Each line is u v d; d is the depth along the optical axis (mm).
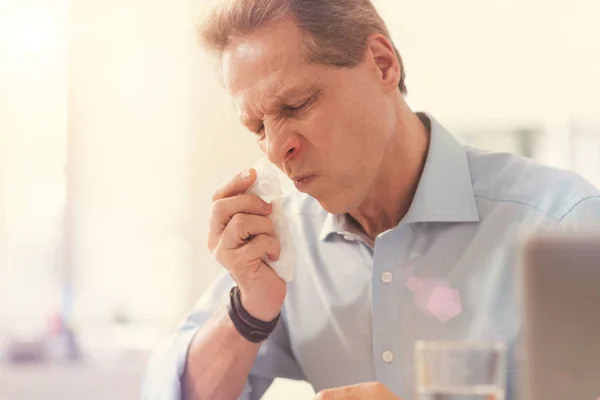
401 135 1311
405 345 1317
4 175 2846
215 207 1296
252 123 1207
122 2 2891
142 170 2896
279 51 1129
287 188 1854
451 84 2932
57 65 2879
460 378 726
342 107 1166
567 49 2865
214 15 1188
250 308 1294
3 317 2707
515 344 1242
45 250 2859
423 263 1327
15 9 2846
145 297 2877
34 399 2402
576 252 530
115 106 2896
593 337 526
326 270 1426
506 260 1270
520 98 2906
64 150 2879
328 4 1148
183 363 1327
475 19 2904
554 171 1331
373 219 1376
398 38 2924
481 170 1373
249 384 1449
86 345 2660
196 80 2887
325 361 1400
